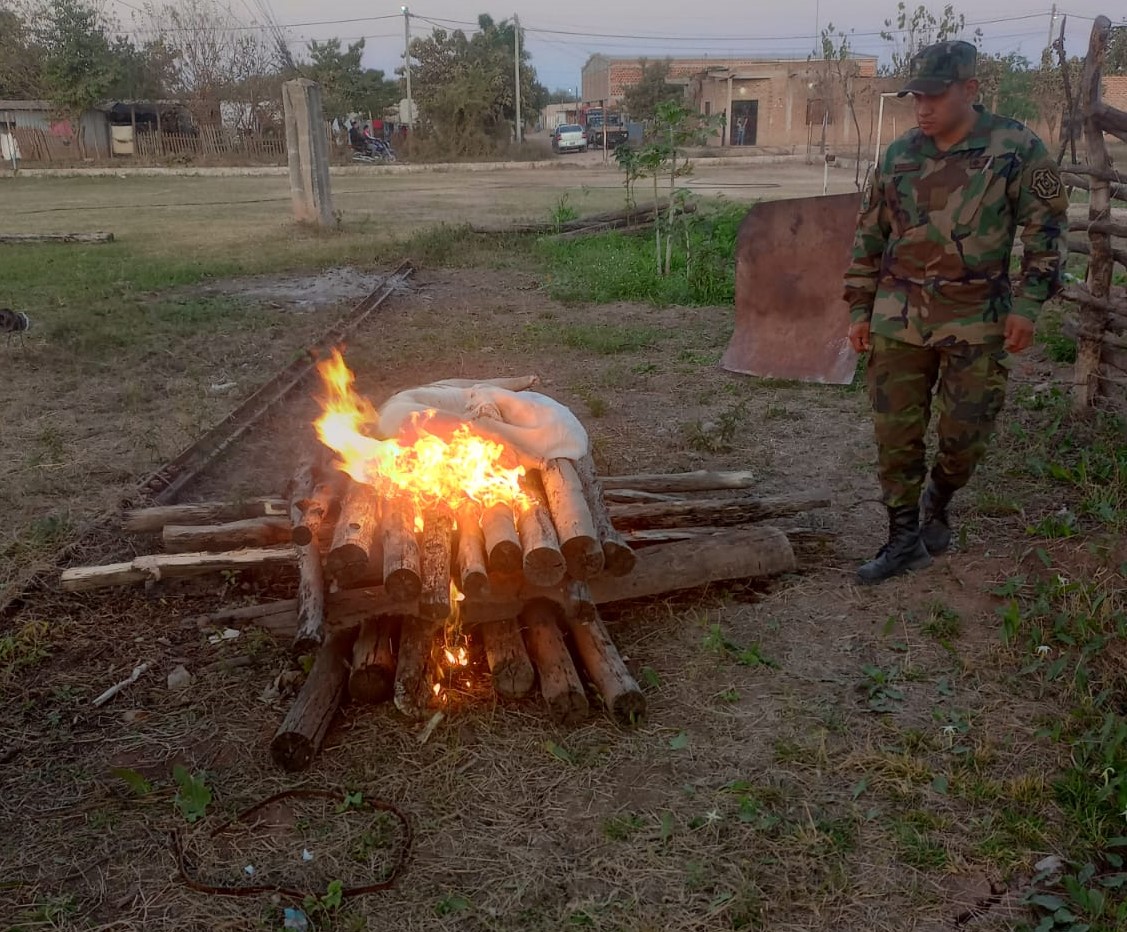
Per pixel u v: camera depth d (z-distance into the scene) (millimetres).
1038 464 5176
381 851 2705
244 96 46688
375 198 25672
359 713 3273
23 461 5855
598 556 3334
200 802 2844
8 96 46469
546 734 3176
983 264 3744
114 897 2561
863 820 2775
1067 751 3029
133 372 7973
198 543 4254
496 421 3857
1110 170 5523
